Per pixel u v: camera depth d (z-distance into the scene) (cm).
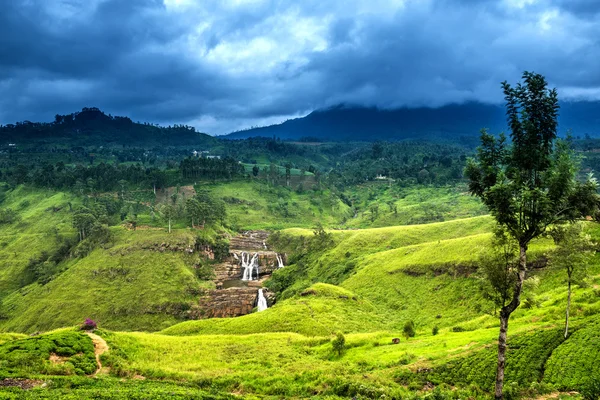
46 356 4409
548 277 8225
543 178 2709
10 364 4072
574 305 5481
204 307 14388
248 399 3916
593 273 6894
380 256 14188
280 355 5791
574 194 2681
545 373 3944
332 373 4728
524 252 2870
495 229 3059
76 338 5144
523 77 2739
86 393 3475
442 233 15762
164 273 15700
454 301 9650
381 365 5012
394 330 8788
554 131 2708
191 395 3750
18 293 16050
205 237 18712
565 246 4506
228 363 5406
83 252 17512
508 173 2850
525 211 2759
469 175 3020
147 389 3834
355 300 10731
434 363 4650
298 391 4253
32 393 3338
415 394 3878
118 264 16088
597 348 4044
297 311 9431
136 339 5969
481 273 3281
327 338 6831
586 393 3438
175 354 5622
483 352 4619
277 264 19112
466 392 3859
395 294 11275
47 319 13725
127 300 14350
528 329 5041
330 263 16300
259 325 8856
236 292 15525
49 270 16950
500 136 2894
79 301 14350
